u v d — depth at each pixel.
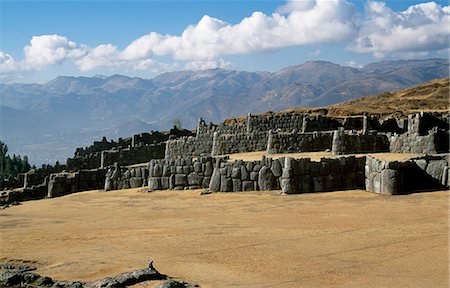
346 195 32.09
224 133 64.25
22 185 63.88
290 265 17.72
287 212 27.67
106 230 25.89
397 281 15.56
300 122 69.00
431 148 47.41
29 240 24.28
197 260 18.92
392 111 111.31
